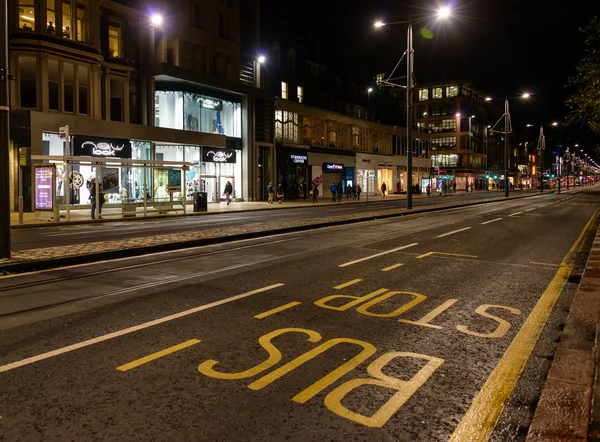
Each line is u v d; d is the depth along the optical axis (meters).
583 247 12.98
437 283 8.34
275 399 3.85
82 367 4.50
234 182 41.34
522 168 137.50
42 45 27.08
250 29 43.38
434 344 5.23
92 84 30.02
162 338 5.33
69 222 21.36
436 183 72.56
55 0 27.94
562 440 3.11
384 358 4.79
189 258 10.95
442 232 16.70
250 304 6.82
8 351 4.91
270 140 44.75
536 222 20.89
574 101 12.29
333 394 3.96
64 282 8.30
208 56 38.53
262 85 45.00
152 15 33.66
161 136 33.25
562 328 5.84
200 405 3.74
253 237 15.17
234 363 4.61
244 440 3.24
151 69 33.56
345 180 58.53
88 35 29.77
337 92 57.84
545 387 3.91
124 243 12.42
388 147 69.69
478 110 104.19
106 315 6.24
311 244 13.39
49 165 21.64
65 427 3.39
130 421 3.48
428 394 4.00
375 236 15.41
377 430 3.40
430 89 99.50
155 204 25.86
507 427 3.48
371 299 7.17
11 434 3.29
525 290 7.86
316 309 6.57
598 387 3.88
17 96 26.83
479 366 4.62
